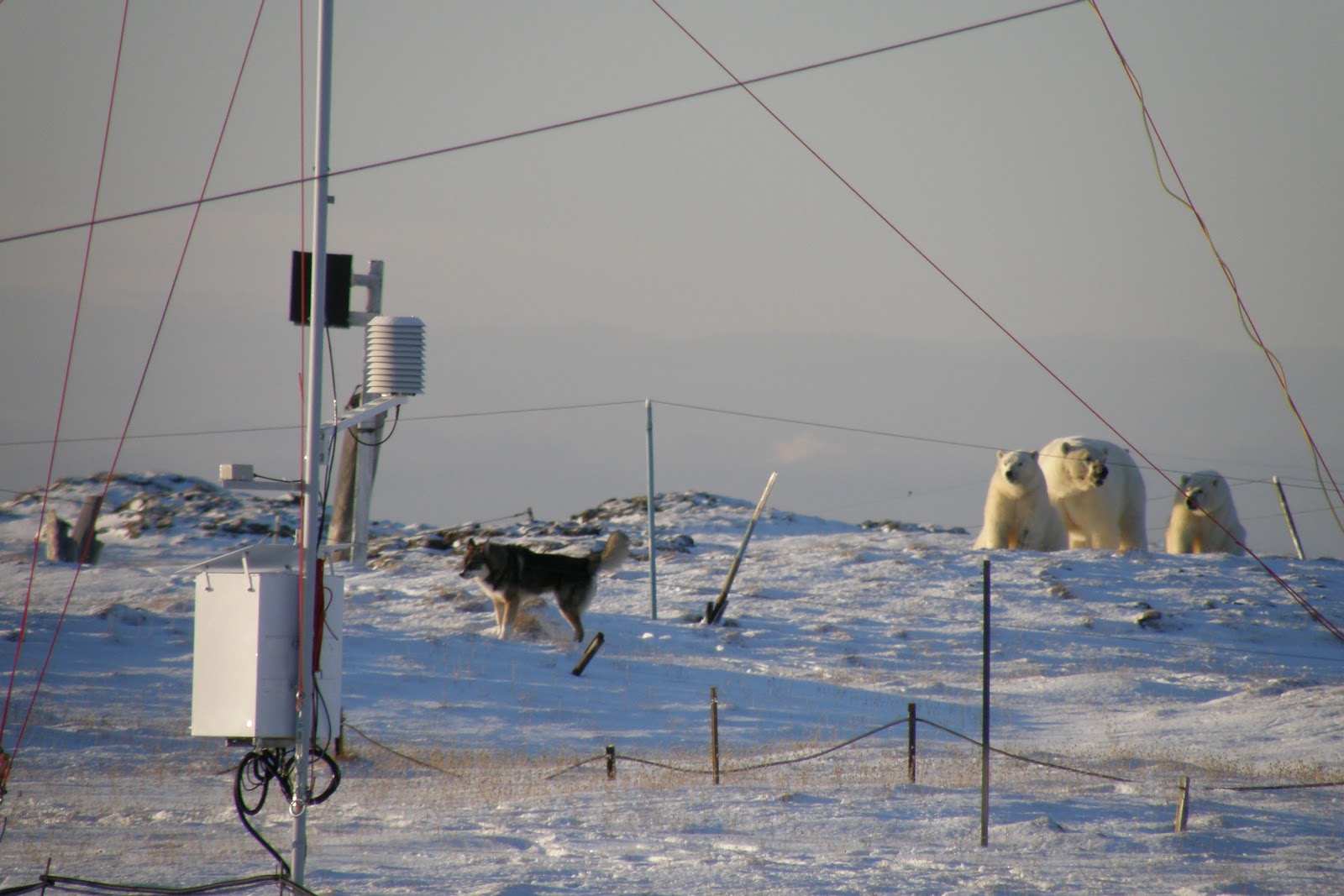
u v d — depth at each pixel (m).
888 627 84.31
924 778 42.03
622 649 74.38
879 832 31.59
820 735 54.91
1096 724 58.62
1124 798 37.28
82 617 69.69
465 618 79.94
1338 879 26.64
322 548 27.61
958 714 61.12
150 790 38.84
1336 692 61.84
